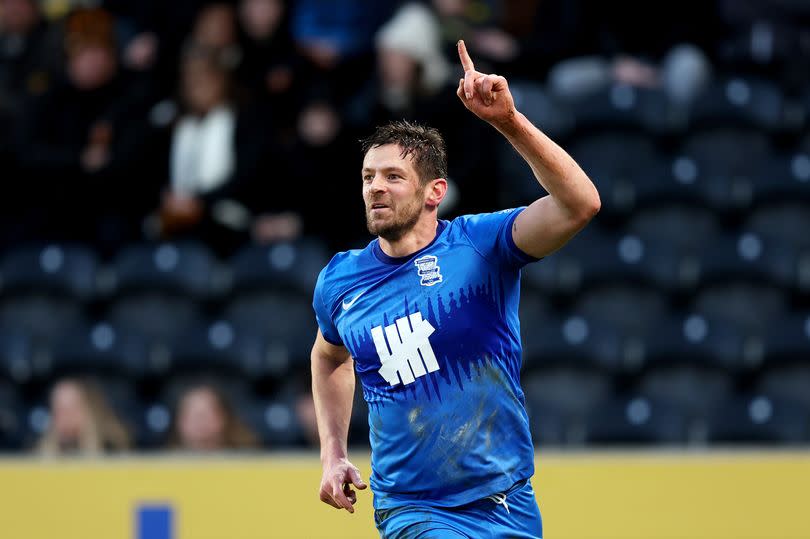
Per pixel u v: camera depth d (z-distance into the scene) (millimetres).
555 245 13367
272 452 27250
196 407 26828
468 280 13742
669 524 22734
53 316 33688
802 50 39656
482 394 13711
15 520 23188
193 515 22938
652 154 35781
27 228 35531
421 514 13750
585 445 28328
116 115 35562
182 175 34062
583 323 30984
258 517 22875
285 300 32562
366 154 13938
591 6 38500
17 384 32344
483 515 13805
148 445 29453
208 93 33969
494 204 32500
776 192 35156
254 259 33062
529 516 14047
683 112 36812
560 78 37469
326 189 33438
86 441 26547
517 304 14094
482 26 38094
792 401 29125
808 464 22953
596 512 22750
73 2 41344
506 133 12617
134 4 40344
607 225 34875
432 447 13734
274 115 34219
